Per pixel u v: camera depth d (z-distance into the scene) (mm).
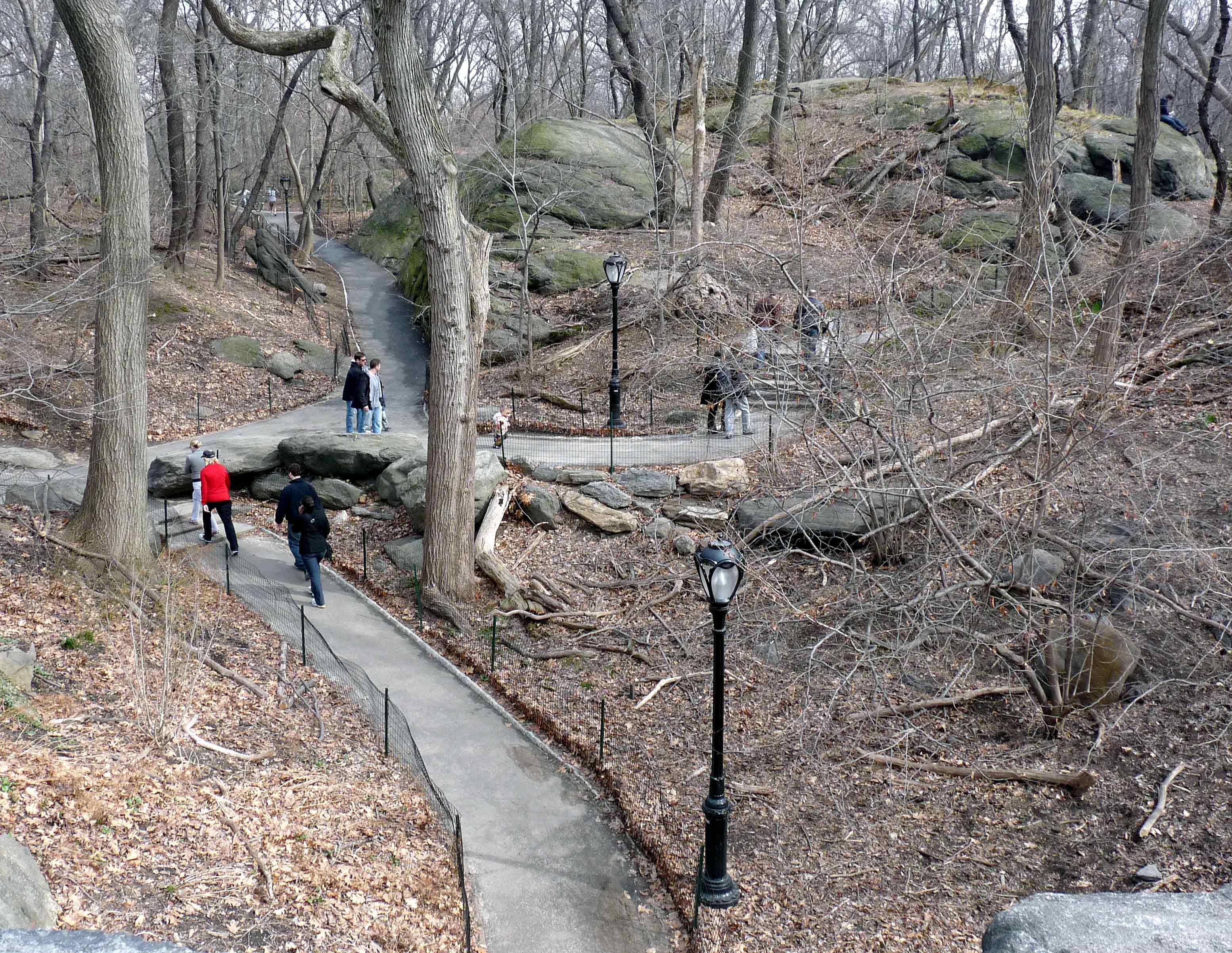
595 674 13398
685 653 13742
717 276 23812
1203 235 19297
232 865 7797
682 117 36406
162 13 29688
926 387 12891
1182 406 15938
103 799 7965
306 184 47938
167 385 24094
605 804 10750
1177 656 11977
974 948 8672
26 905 6168
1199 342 17031
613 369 19891
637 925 8984
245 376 25672
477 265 14594
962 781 10938
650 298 23266
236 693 11078
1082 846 9859
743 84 27172
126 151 13164
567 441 19656
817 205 24016
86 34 12656
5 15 32375
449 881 8961
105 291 13273
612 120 35906
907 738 11508
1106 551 12430
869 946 8711
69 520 14164
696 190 23328
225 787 8977
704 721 12320
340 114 46500
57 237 19594
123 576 13117
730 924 8945
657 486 17141
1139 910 2531
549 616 14555
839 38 61594
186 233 30859
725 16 49531
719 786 9172
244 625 13180
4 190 29828
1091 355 15102
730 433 19031
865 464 14586
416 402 25000
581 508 16906
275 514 17797
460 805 10398
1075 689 11719
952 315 15094
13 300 22062
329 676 12367
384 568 15867
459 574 14859
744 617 14109
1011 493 14375
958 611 11781
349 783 9922
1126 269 14734
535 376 23266
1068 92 38531
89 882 6953
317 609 14375
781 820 10523
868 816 10547
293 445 18312
